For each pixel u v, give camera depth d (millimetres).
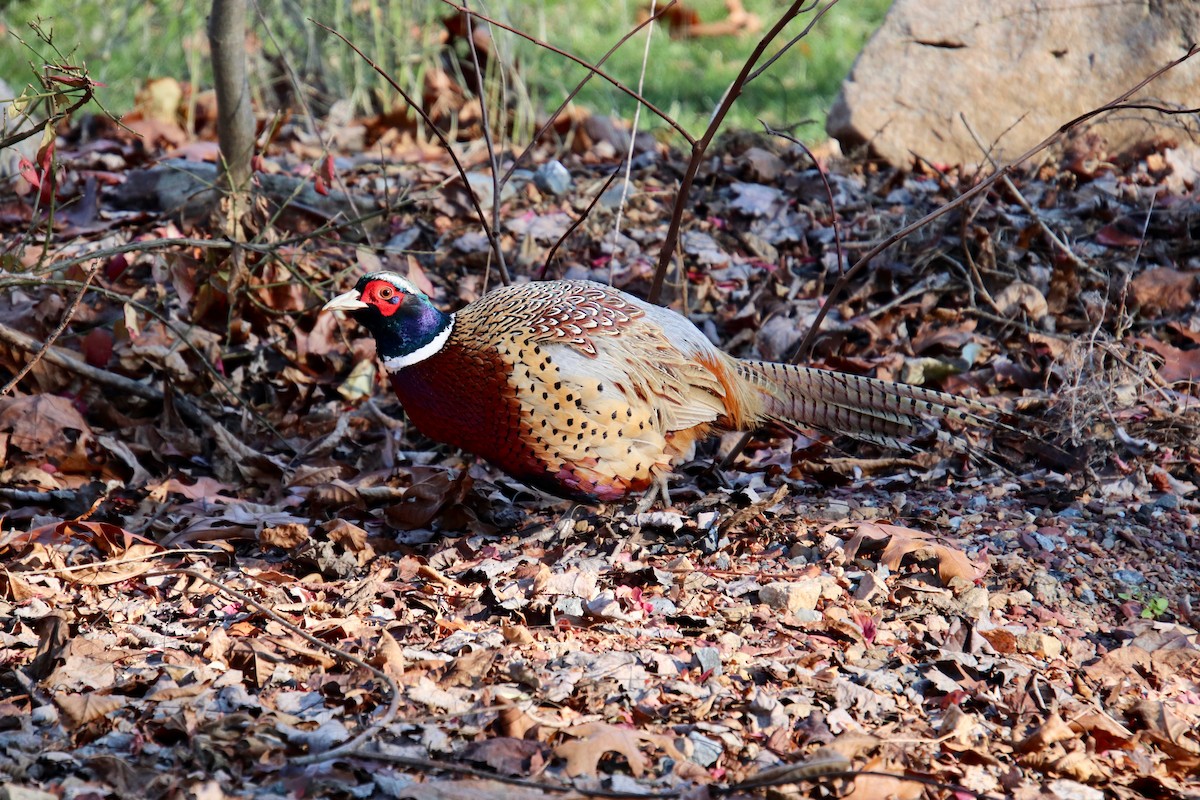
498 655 5652
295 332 9258
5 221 10547
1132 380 8570
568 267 10453
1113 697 5648
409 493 7414
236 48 9141
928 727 5281
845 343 9484
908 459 8141
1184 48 12164
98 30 16469
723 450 8492
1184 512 7488
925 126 12570
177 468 8297
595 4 20422
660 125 15289
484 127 8648
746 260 10602
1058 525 7297
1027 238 10258
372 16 14664
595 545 7086
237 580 6562
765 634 6020
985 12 12641
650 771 4820
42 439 7902
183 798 4504
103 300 9391
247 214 9172
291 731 4926
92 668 5422
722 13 20594
